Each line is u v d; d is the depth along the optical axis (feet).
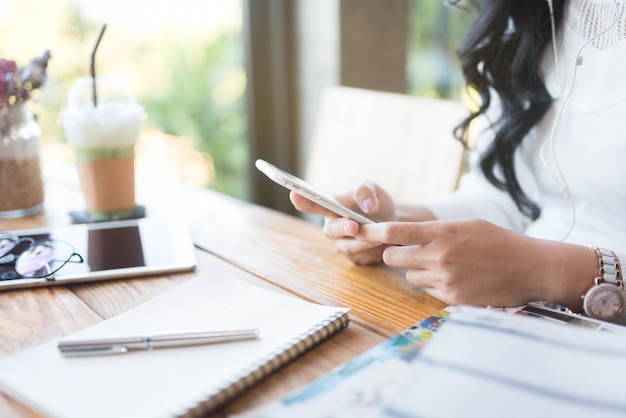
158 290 2.37
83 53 5.25
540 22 2.88
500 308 2.09
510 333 1.63
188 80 6.08
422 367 1.49
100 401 1.58
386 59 6.15
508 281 2.10
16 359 1.79
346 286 2.40
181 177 6.41
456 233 2.16
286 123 6.37
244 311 2.07
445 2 3.44
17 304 2.25
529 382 1.44
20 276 2.44
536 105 2.97
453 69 6.66
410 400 1.38
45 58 3.28
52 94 5.09
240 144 6.40
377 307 2.20
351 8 5.66
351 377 1.61
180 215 3.36
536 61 2.95
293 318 2.01
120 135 3.13
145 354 1.80
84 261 2.59
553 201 3.09
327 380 1.60
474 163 3.44
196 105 6.21
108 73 5.46
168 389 1.63
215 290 2.25
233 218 3.31
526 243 2.16
